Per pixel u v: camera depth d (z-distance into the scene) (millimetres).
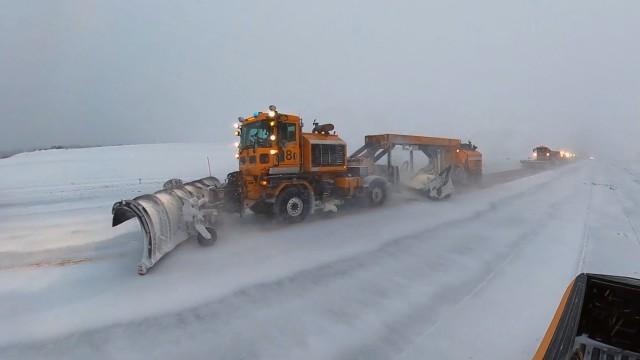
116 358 2922
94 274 4801
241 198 7758
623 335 2336
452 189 11438
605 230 6707
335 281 4465
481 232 6832
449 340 3043
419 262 5133
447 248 5801
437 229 7172
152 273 4805
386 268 4906
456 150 14344
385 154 12453
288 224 7840
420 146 12984
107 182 19391
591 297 2506
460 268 4840
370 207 10000
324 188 8617
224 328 3361
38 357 2938
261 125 7566
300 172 8195
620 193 12188
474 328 3227
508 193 12734
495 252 5500
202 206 6539
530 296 3859
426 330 3225
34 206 11375
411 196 11930
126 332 3311
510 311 3529
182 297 4043
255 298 4000
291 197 7844
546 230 6832
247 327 3371
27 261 5379
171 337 3221
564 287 4070
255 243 6250
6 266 5160
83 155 38844
